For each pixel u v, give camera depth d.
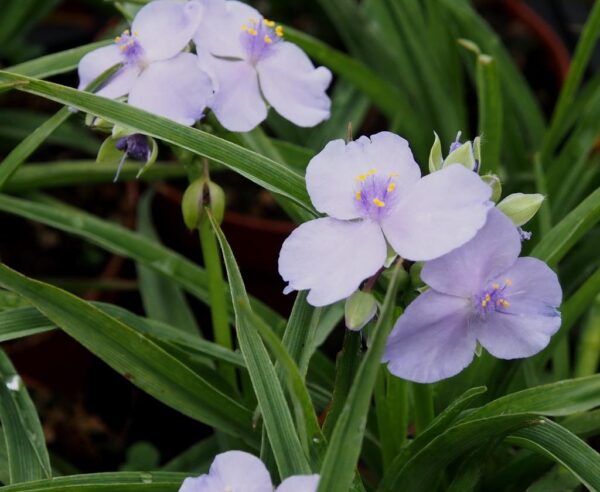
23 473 0.36
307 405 0.32
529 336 0.33
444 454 0.36
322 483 0.32
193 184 0.37
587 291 0.38
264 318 0.41
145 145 0.36
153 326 0.39
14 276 0.36
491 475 0.39
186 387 0.37
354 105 0.49
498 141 0.43
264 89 0.38
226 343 0.41
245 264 0.50
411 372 0.33
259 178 0.35
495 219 0.33
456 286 0.33
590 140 0.44
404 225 0.33
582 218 0.37
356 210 0.34
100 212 0.53
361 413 0.32
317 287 0.33
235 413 0.37
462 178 0.33
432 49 0.47
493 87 0.42
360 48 0.50
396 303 0.34
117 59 0.37
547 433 0.36
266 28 0.38
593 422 0.38
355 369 0.34
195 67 0.36
